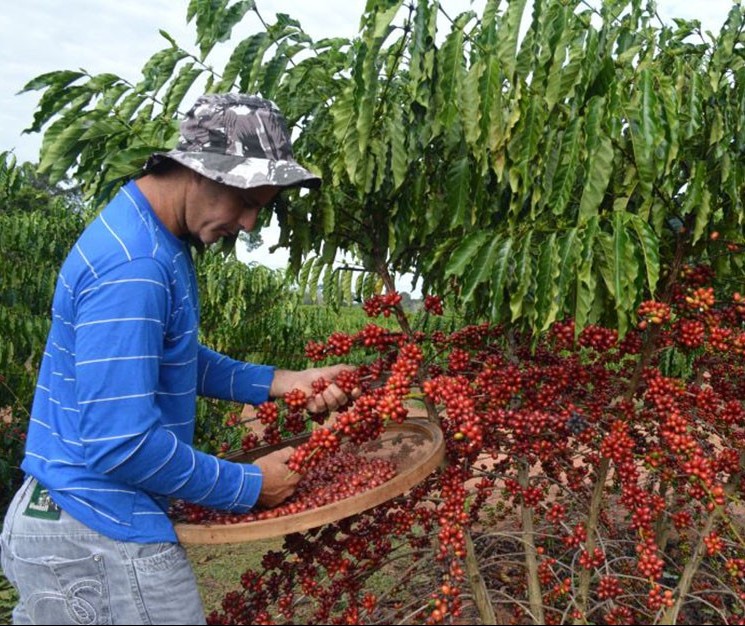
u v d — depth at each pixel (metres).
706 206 2.17
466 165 2.34
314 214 2.61
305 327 7.79
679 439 2.07
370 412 2.03
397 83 2.63
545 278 2.11
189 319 1.89
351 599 2.30
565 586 2.28
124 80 2.45
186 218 1.92
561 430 2.20
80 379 1.67
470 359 2.54
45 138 2.41
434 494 2.74
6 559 1.88
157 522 1.82
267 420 2.19
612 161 2.14
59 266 6.68
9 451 5.70
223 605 2.22
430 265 2.41
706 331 2.24
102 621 1.79
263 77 2.45
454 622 2.28
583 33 2.20
